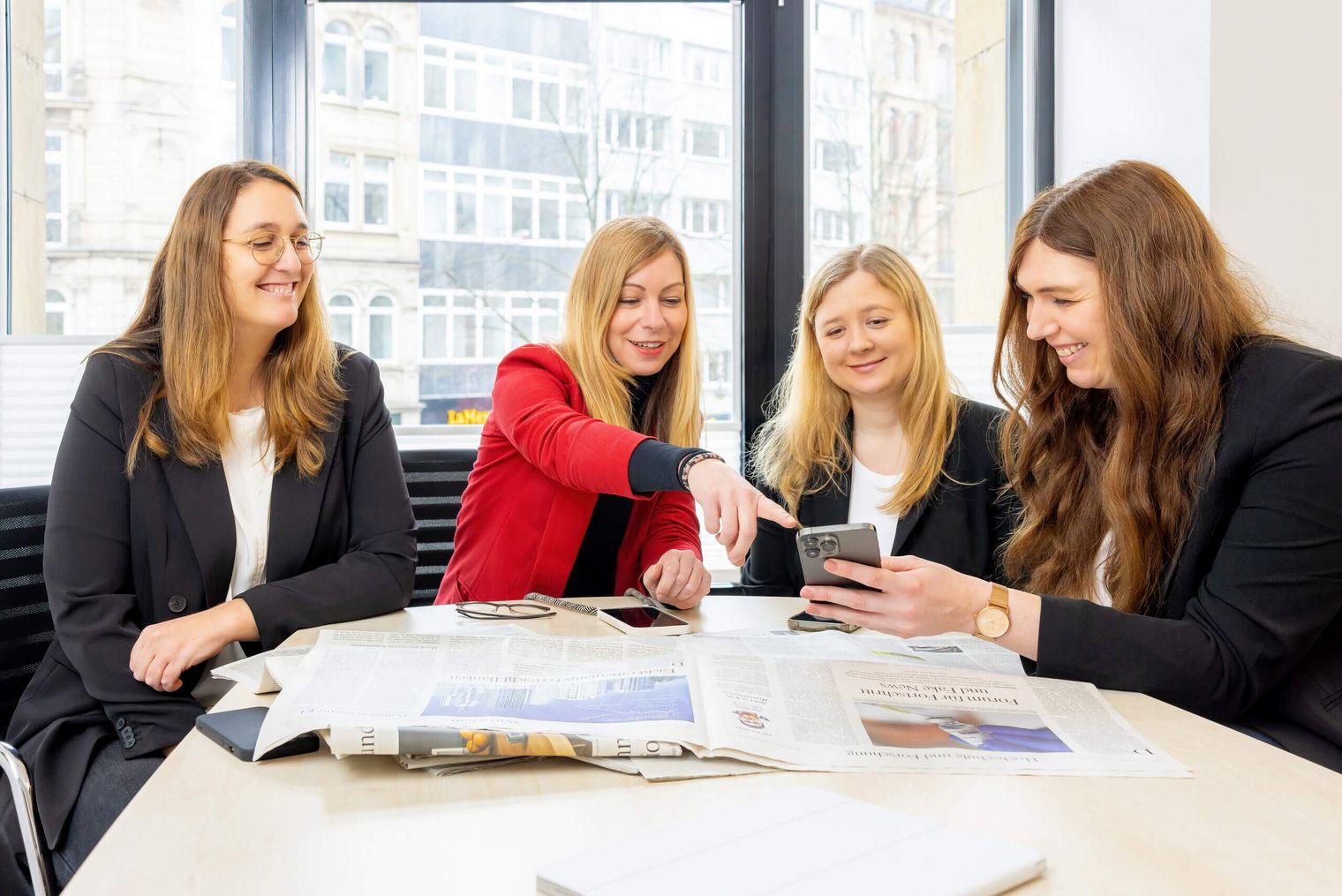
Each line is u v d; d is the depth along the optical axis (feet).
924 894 1.79
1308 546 3.52
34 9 8.25
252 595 4.47
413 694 2.82
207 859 2.06
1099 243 4.25
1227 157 7.48
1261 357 3.99
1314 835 2.20
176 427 4.89
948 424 6.23
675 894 1.78
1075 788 2.47
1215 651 3.46
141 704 4.29
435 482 7.48
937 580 3.43
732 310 9.25
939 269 9.43
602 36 9.50
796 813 2.18
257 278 4.98
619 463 4.73
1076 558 4.76
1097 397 4.81
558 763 2.63
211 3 8.43
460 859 2.06
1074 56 8.90
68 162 8.36
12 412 8.17
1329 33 7.49
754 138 8.83
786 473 6.52
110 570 4.67
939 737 2.79
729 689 3.02
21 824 3.57
